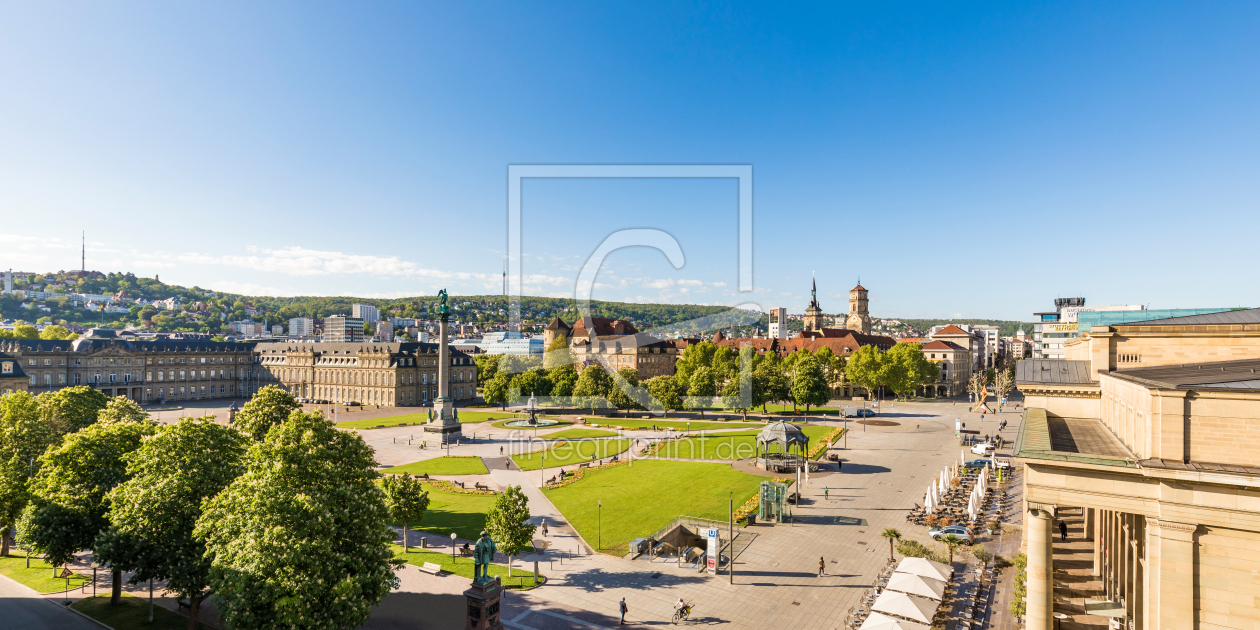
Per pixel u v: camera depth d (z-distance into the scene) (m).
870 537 56.50
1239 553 26.11
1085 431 47.47
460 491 73.31
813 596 43.78
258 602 29.52
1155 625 27.70
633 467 84.56
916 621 35.28
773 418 134.75
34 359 159.00
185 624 38.78
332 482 34.97
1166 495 27.36
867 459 90.44
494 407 166.00
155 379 185.38
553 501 68.00
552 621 39.75
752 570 48.72
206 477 37.97
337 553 32.41
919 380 172.00
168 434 38.91
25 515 40.28
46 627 37.59
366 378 183.88
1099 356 50.84
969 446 100.50
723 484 74.81
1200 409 27.89
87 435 43.16
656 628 38.84
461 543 55.19
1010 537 56.53
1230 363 38.75
